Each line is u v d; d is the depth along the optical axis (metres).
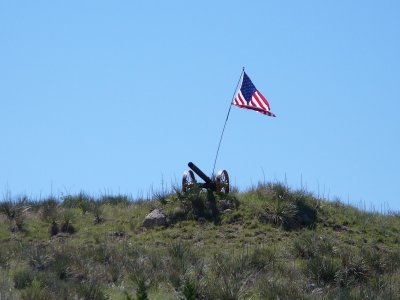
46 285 35.97
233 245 45.50
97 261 41.31
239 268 39.62
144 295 31.06
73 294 34.31
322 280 39.06
